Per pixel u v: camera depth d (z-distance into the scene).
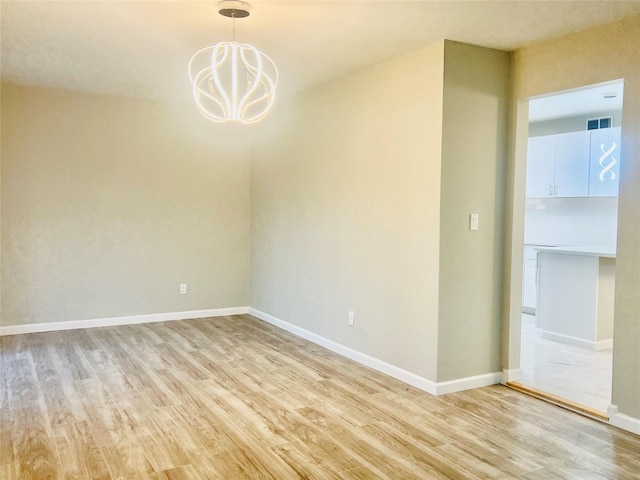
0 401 3.50
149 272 5.89
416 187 3.83
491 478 2.57
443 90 3.58
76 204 5.47
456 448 2.89
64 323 5.50
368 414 3.35
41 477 2.53
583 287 5.07
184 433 3.04
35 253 5.32
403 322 3.99
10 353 4.61
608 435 3.06
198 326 5.76
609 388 3.86
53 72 4.59
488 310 3.90
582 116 6.57
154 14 3.14
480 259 3.84
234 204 6.31
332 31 3.41
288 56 3.98
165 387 3.82
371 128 4.27
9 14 3.16
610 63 3.19
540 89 3.64
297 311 5.41
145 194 5.80
